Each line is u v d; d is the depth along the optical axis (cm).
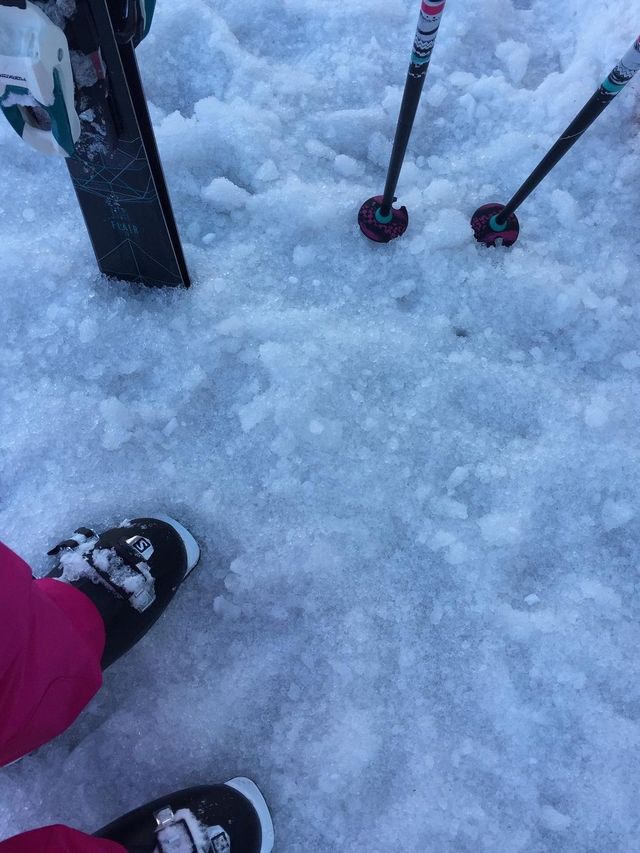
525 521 125
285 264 136
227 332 130
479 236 134
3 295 132
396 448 128
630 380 133
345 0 145
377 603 123
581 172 139
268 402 127
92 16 76
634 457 127
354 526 124
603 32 139
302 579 123
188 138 137
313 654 121
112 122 92
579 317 133
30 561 123
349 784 116
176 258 122
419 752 118
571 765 118
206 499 125
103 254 125
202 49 143
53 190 137
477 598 123
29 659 77
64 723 93
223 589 124
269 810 116
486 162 140
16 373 130
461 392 131
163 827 105
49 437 127
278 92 143
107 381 130
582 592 123
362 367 130
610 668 121
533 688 121
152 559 117
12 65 67
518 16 147
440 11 79
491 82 141
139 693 120
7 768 117
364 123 141
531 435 130
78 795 116
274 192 136
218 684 120
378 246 136
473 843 115
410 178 138
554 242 137
